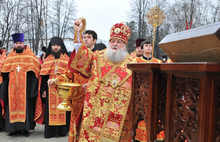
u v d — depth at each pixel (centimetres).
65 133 434
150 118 138
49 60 433
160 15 189
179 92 115
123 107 219
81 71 238
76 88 259
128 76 226
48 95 423
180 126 113
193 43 107
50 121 417
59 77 288
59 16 1959
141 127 346
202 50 104
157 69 134
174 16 1010
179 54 126
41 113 430
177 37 121
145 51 407
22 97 432
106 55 237
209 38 94
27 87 435
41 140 400
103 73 232
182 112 113
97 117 222
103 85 228
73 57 239
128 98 221
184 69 102
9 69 436
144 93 150
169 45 128
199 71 93
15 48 442
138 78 159
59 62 430
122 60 233
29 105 436
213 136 95
